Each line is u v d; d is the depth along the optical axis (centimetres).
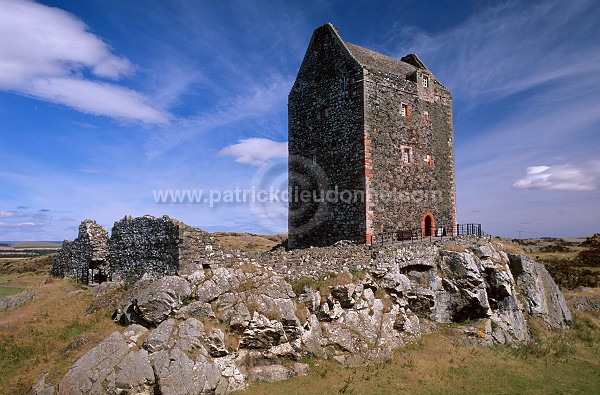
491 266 2773
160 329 1562
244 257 2008
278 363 1725
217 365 1557
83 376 1404
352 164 2766
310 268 2125
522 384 1906
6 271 5212
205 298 1742
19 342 1788
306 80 3142
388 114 2869
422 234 3016
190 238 1916
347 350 1905
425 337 2297
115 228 2545
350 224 2753
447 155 3306
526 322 2834
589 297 3919
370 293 2183
